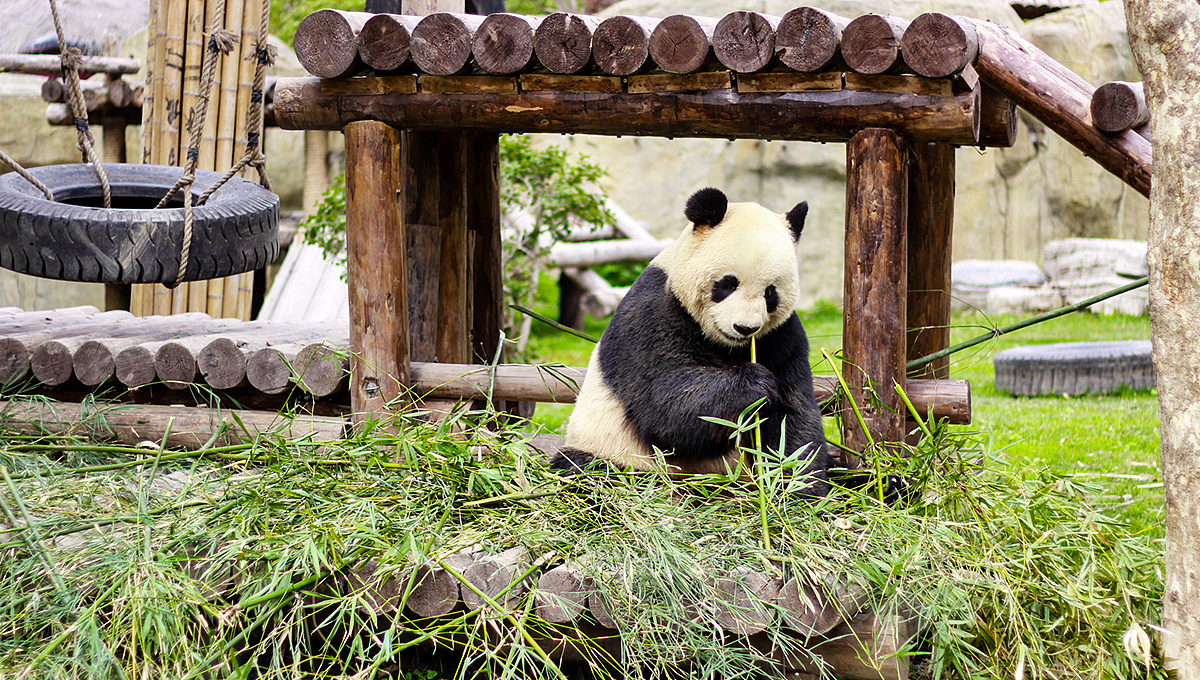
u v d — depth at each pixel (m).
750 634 3.45
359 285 4.64
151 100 9.59
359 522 3.57
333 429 4.64
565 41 4.14
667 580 3.38
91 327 5.82
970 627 3.65
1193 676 3.25
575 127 4.35
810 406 4.07
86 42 13.56
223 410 4.92
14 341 5.14
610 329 4.12
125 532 3.65
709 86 4.10
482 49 4.21
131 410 4.90
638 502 3.65
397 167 4.62
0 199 4.75
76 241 4.64
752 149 15.11
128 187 5.47
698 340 3.93
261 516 3.63
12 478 4.06
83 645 3.23
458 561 3.44
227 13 9.47
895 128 3.96
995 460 4.20
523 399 4.92
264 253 5.14
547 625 3.39
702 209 3.81
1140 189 4.16
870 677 3.52
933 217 4.83
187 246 4.73
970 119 3.83
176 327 5.97
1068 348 9.92
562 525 3.64
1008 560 3.66
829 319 13.76
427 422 4.43
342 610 3.27
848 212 4.12
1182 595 3.27
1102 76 15.21
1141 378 9.55
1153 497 5.50
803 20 3.85
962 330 12.70
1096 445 7.18
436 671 3.77
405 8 5.90
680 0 14.98
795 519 3.65
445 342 5.53
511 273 9.78
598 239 13.30
